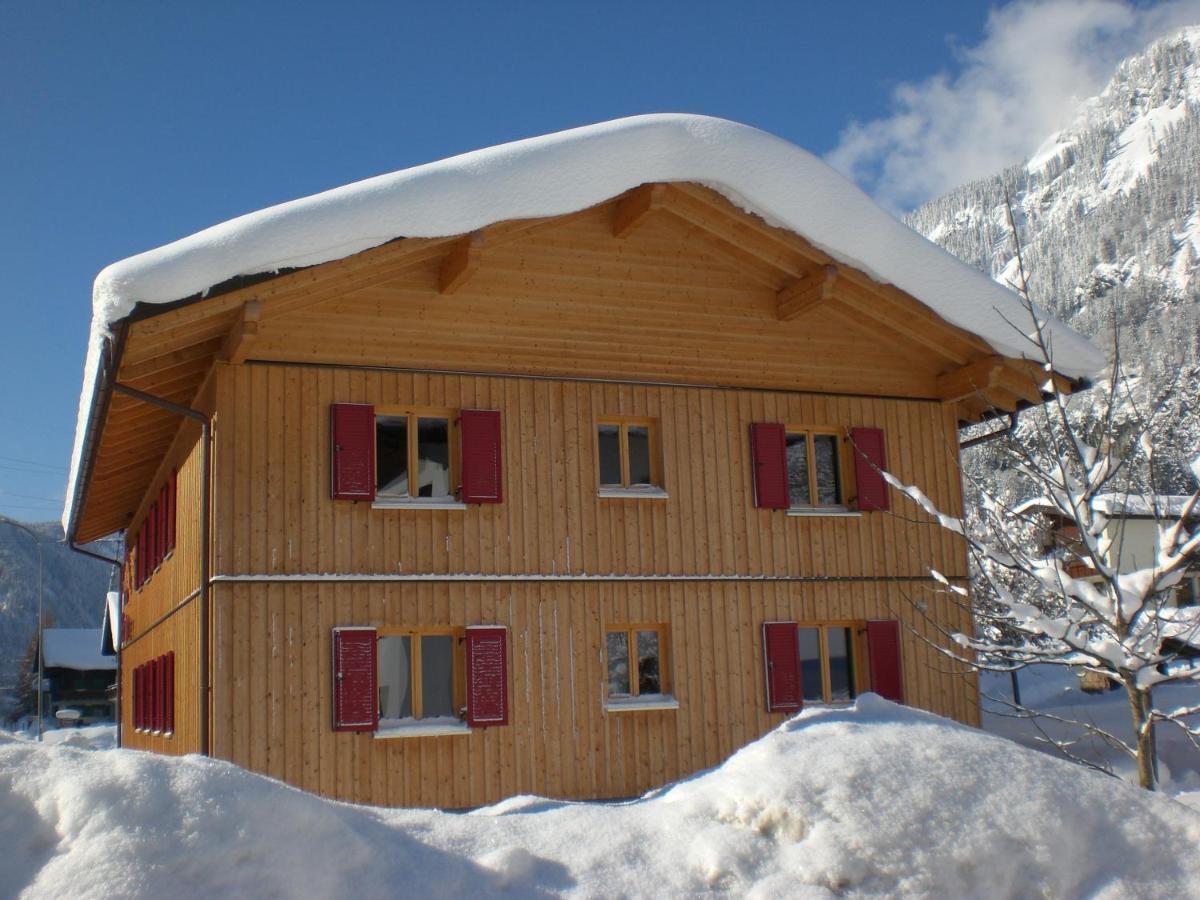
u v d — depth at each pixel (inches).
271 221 434.0
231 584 469.1
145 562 813.2
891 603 586.2
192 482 546.3
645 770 522.9
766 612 559.8
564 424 534.9
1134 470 364.8
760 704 549.6
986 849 194.4
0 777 164.9
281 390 487.8
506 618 510.9
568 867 187.9
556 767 506.9
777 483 568.1
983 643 338.3
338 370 497.7
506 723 499.2
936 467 609.6
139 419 580.7
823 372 592.1
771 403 579.8
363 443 492.7
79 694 2391.7
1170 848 202.5
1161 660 302.2
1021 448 338.3
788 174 522.0
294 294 475.8
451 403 515.2
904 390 611.2
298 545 481.1
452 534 508.4
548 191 478.3
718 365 568.7
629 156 493.4
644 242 558.3
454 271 494.9
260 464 480.1
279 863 163.0
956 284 552.4
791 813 197.3
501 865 183.0
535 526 522.6
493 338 525.3
